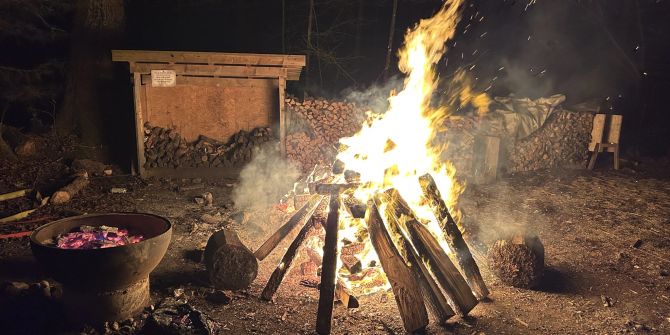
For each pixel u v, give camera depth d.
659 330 4.18
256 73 8.73
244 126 9.41
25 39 10.05
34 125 9.63
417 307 4.09
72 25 9.50
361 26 12.87
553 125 9.52
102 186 8.06
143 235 4.50
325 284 4.13
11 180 7.92
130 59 8.23
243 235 6.14
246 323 4.18
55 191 7.27
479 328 4.17
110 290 4.00
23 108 10.20
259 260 5.14
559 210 7.33
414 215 4.73
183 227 6.37
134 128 8.77
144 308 4.28
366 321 4.27
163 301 4.28
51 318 4.12
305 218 5.32
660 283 5.03
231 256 4.62
